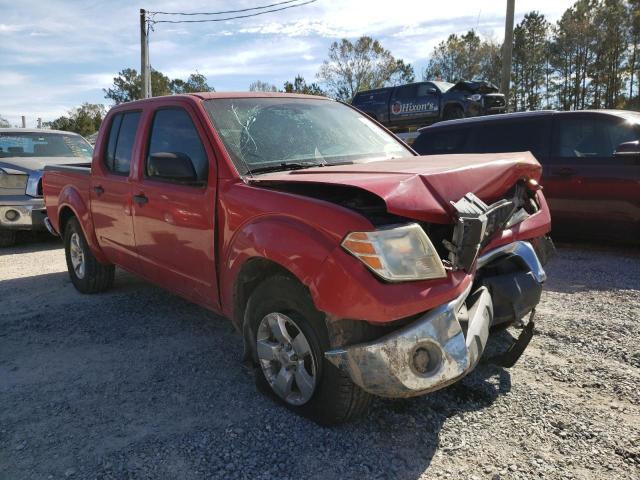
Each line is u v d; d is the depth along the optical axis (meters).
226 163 3.34
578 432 2.77
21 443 2.82
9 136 9.67
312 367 2.76
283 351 2.94
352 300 2.42
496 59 60.34
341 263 2.46
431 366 2.49
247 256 2.95
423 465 2.55
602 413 2.94
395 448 2.68
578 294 5.03
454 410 3.01
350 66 59.84
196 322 4.63
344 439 2.76
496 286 3.01
